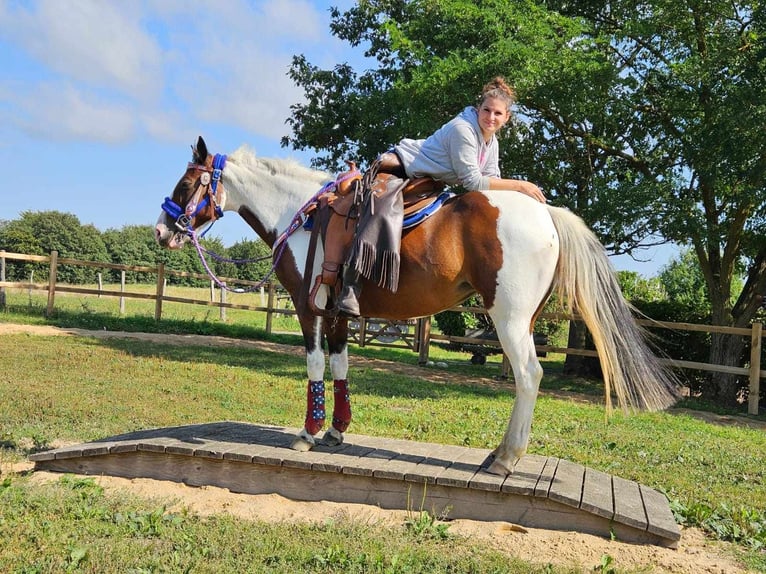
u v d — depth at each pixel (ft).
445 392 32.65
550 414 28.50
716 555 12.34
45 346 36.06
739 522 14.16
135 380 28.55
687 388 46.70
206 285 129.08
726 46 37.50
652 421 29.45
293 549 11.51
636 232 42.57
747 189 37.01
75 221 148.46
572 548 12.15
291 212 16.12
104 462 15.37
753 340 36.76
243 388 28.66
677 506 14.70
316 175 16.53
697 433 26.94
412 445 16.46
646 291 64.13
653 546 12.37
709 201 42.47
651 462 20.20
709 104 38.37
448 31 40.88
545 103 39.75
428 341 46.21
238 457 14.38
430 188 14.53
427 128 38.55
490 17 38.78
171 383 28.48
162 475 15.08
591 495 13.23
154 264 155.43
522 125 43.68
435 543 12.16
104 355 34.50
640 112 43.68
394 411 25.96
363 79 54.95
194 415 22.76
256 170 16.79
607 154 45.73
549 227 13.74
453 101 38.70
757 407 37.01
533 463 15.29
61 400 23.17
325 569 10.89
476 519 13.41
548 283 13.76
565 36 40.42
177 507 13.58
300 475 14.29
